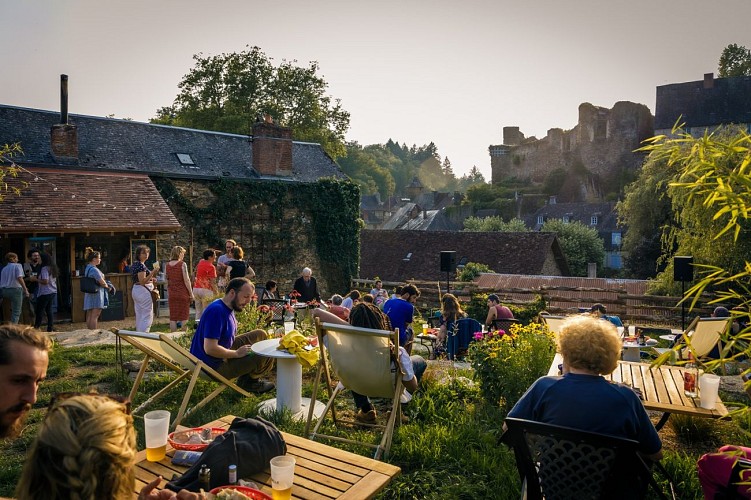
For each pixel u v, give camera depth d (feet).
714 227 48.26
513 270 110.83
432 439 15.19
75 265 49.96
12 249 47.83
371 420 17.29
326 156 84.12
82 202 50.52
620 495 8.69
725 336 6.18
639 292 82.99
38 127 59.47
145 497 7.22
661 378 15.71
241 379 20.56
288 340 17.48
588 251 168.96
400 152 626.23
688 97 217.15
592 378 9.65
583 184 255.70
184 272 34.24
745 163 6.05
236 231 65.10
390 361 14.88
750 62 237.45
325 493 9.19
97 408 5.63
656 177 97.35
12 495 12.72
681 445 15.61
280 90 124.36
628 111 249.55
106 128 64.18
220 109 121.49
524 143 297.94
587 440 8.51
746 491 8.04
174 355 17.34
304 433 15.89
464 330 29.25
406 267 118.21
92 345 28.94
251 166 71.77
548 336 19.90
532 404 9.94
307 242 71.67
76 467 5.24
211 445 9.62
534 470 9.12
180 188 61.26
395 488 12.87
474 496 12.54
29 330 6.93
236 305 18.89
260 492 8.49
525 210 250.98
